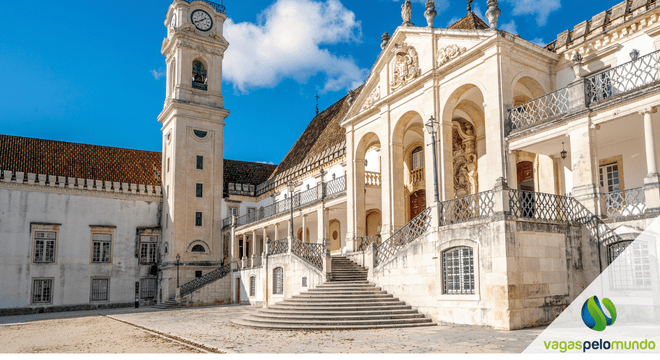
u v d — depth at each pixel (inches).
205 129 1844.2
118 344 593.0
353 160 1147.3
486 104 816.9
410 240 784.9
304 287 973.2
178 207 1743.4
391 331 620.1
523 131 768.3
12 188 1646.2
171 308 1466.5
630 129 733.3
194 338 611.2
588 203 675.4
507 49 810.8
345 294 787.4
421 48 970.7
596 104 682.2
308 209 1350.9
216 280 1557.6
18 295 1601.9
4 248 1603.1
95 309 1710.1
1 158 1721.2
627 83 672.4
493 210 626.8
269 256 1175.0
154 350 522.0
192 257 1744.6
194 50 1867.6
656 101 621.3
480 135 1024.9
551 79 861.8
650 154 622.5
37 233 1667.1
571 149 713.0
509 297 588.1
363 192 1140.5
